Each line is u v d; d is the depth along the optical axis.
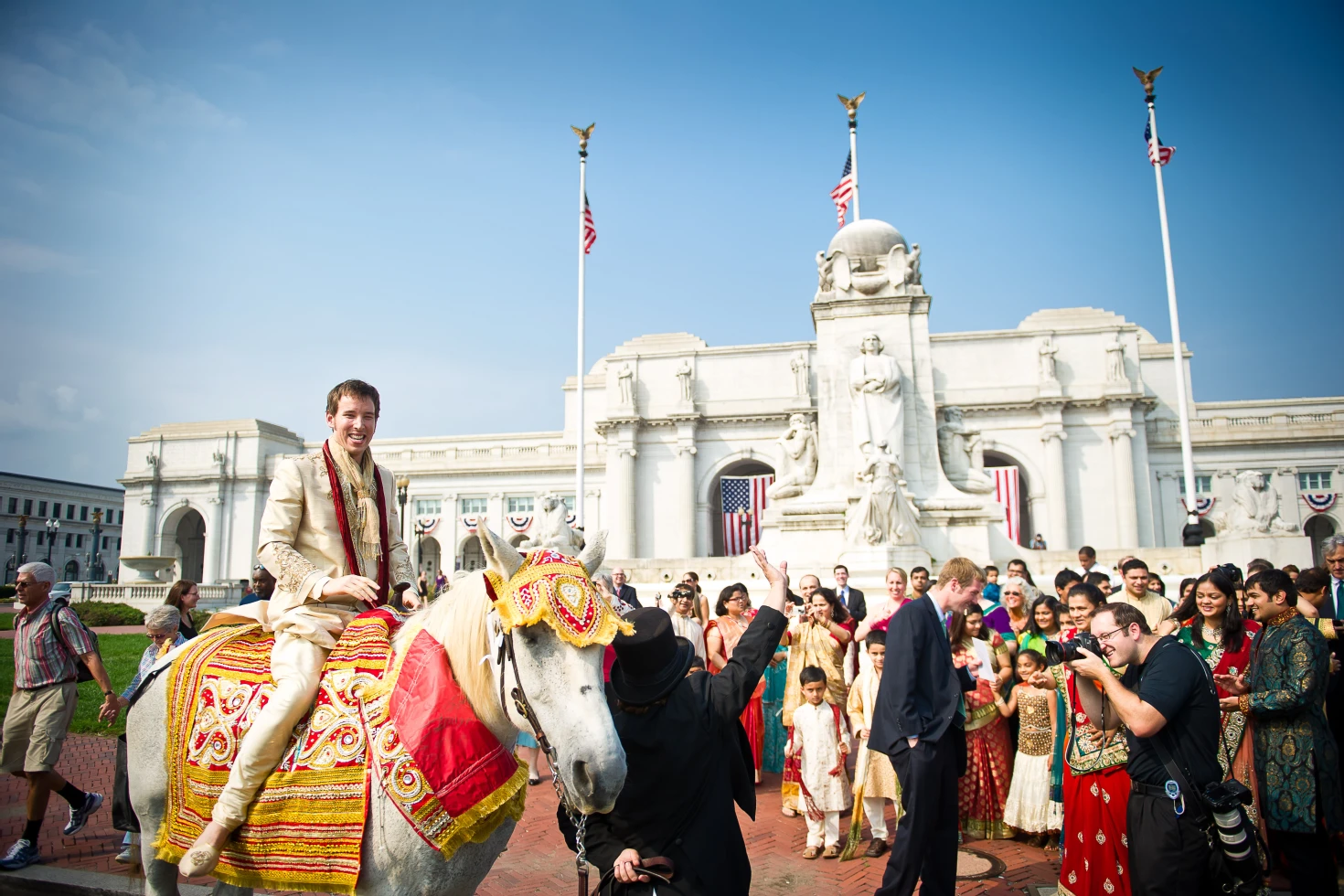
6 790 8.92
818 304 20.44
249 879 3.56
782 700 9.91
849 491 18.97
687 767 3.25
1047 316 54.81
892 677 5.04
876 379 18.86
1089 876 4.85
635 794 3.21
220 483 65.19
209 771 3.69
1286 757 5.09
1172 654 4.14
